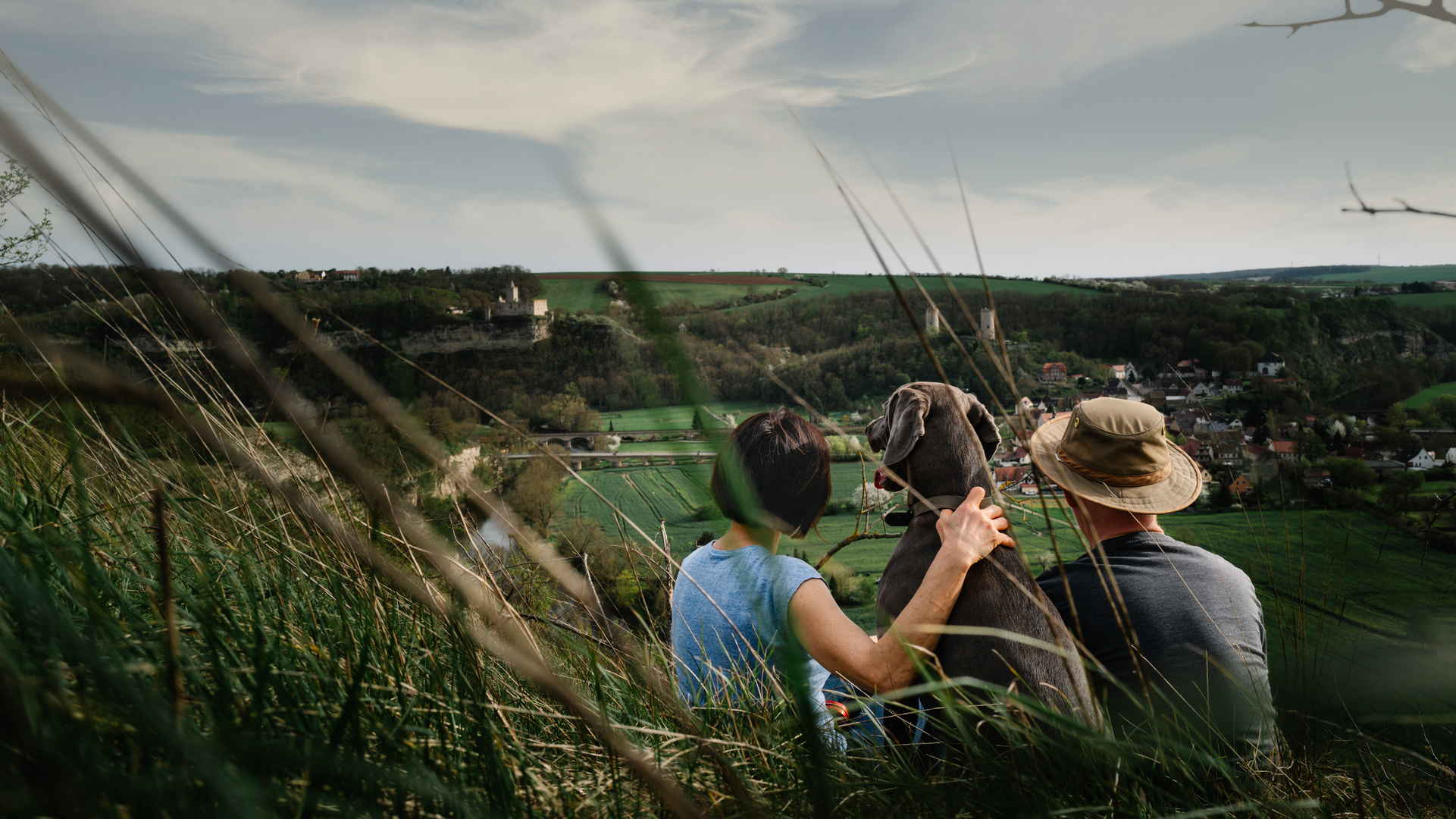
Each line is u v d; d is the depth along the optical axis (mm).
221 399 852
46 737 550
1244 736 1460
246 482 941
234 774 583
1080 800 995
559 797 878
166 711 594
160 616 841
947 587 1538
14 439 1089
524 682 1095
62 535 819
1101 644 1723
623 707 1269
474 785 819
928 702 1495
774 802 929
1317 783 1183
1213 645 1612
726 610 1720
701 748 719
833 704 1448
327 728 788
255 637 876
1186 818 968
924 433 1961
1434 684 804
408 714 905
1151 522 1935
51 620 544
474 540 893
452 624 575
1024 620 1593
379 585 965
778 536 1717
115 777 564
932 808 944
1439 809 1036
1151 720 1181
